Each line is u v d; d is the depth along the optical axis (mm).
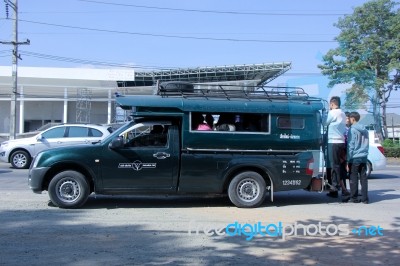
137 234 7125
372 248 6477
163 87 9531
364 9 34531
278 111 9602
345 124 10383
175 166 9258
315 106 9781
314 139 9750
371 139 15984
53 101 46812
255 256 6027
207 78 43500
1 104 45969
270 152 9562
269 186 9672
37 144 17828
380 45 34469
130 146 9234
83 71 42938
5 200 10102
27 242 6590
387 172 18500
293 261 5832
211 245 6535
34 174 9102
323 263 5762
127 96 9359
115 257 5906
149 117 9344
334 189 10055
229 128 9477
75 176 9094
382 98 35500
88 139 17438
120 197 10609
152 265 5598
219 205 9781
